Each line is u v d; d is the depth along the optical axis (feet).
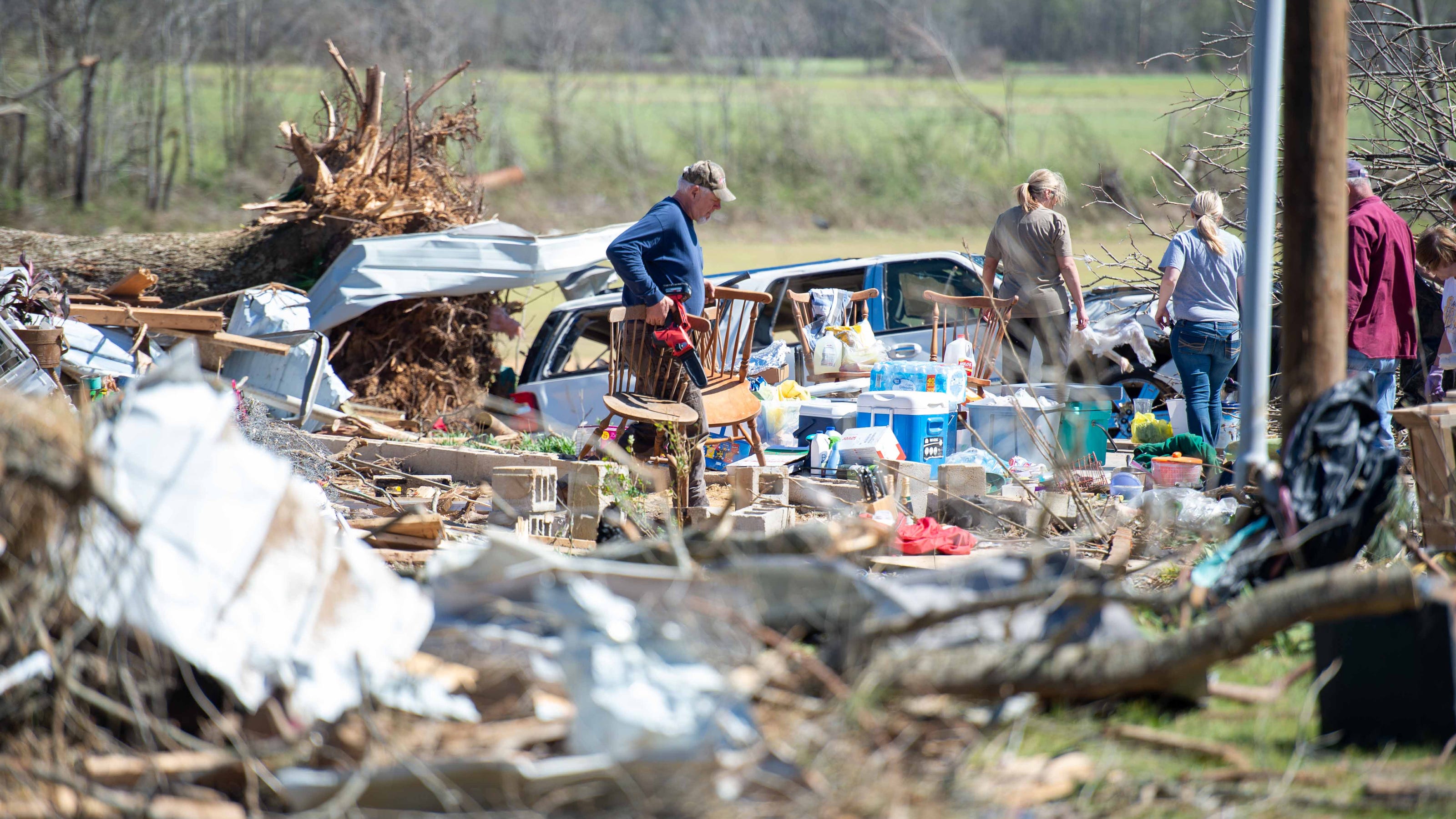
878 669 23.06
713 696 21.74
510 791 20.83
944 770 22.45
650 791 20.71
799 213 358.64
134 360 62.54
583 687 21.94
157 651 23.73
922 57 528.22
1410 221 77.71
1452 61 83.97
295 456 54.65
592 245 83.46
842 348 72.59
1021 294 71.36
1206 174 81.10
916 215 360.28
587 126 391.24
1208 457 58.80
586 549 44.93
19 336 54.60
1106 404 63.57
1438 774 23.68
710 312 63.16
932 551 44.80
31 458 22.52
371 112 90.68
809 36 485.15
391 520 41.45
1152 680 25.13
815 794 20.61
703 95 438.40
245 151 302.25
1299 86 34.81
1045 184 70.33
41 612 23.48
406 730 23.29
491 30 407.44
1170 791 22.91
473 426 81.00
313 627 24.62
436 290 80.43
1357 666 25.98
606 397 53.26
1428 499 38.06
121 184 276.21
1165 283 64.75
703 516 47.75
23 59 260.62
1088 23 590.96
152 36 281.33
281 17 319.47
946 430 63.26
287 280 85.92
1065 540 44.27
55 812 20.76
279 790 21.58
